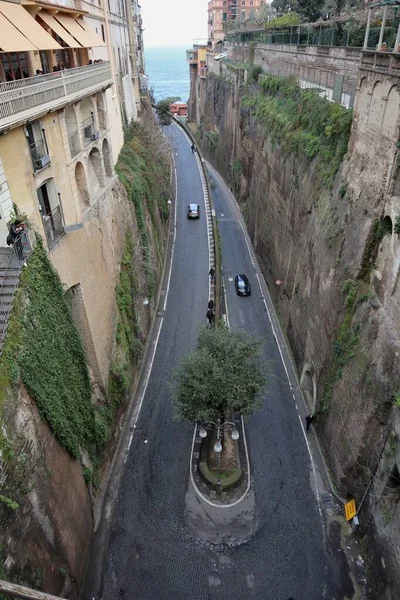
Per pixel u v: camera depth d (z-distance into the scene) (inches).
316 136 1107.3
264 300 1429.6
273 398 1035.9
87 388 749.9
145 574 699.4
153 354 1165.1
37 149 637.3
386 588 641.0
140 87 2215.8
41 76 622.2
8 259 549.0
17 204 569.9
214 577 695.1
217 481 813.9
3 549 447.2
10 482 470.6
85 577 692.7
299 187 1171.9
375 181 754.2
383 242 733.3
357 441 733.9
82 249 781.3
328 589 681.6
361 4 1326.3
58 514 596.1
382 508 666.8
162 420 969.5
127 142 1456.7
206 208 2060.8
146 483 838.5
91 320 801.6
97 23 1123.9
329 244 919.7
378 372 685.3
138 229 1225.4
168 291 1440.7
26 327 542.6
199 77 3631.9
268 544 738.8
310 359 999.0
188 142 3161.9
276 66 1708.9
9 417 479.5
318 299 969.5
